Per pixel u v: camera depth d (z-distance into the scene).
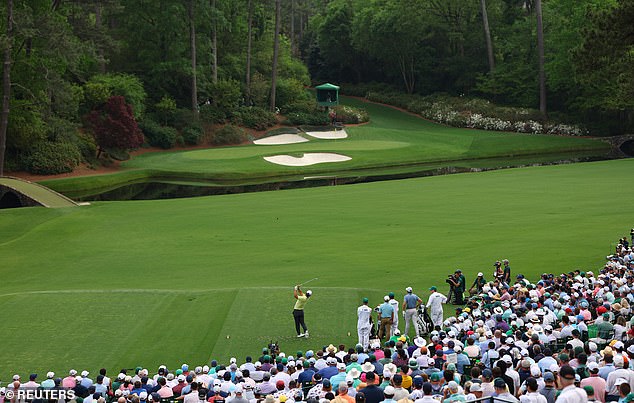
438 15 117.44
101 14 101.12
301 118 96.38
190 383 15.15
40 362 20.11
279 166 72.19
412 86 123.56
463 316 19.34
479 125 101.12
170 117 89.56
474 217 40.06
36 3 65.25
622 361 12.69
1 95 63.50
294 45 150.25
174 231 39.88
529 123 97.62
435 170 70.75
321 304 24.28
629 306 18.77
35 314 24.16
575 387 11.83
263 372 15.74
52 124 68.19
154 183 65.81
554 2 100.31
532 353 15.56
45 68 61.91
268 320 23.02
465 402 11.60
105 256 34.66
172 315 23.86
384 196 49.91
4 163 64.38
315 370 15.75
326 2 166.25
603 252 30.20
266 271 29.84
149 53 94.06
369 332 20.20
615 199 44.53
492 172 63.31
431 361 15.37
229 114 94.38
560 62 94.81
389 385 12.57
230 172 69.06
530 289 22.09
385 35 117.62
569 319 17.69
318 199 49.78
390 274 28.19
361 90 128.12
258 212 44.88
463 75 116.38
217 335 21.84
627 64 49.06
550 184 53.03
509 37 113.12
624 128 94.06
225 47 107.06
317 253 32.84
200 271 30.69
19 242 38.31
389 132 93.94
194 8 92.31
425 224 38.62
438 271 28.31
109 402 15.42
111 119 70.19
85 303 25.23
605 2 90.75
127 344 21.38
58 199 50.91
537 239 33.34
